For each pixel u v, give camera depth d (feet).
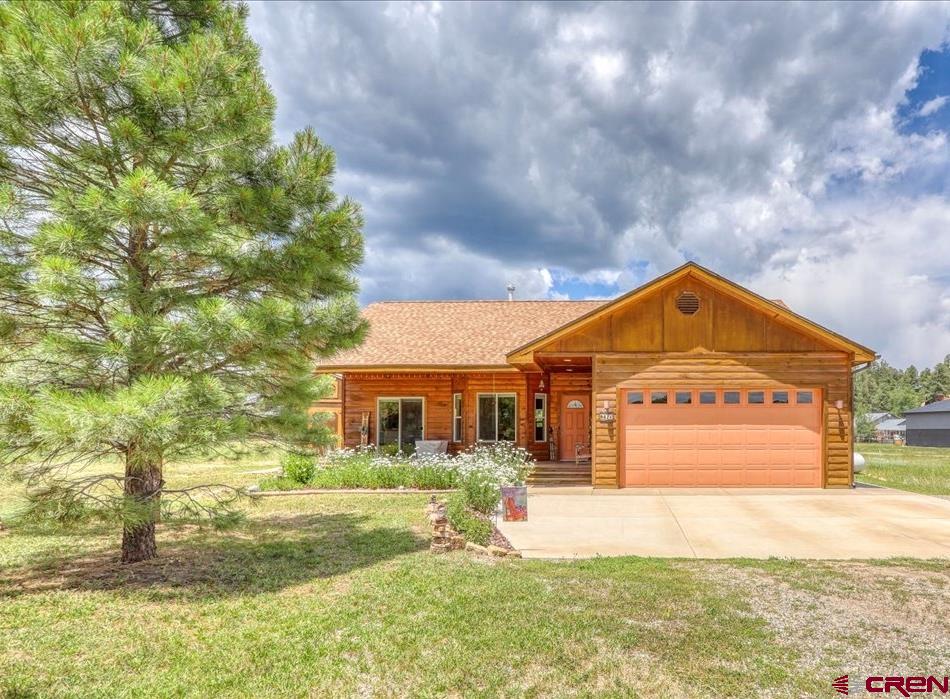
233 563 23.52
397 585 20.20
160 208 17.72
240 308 22.39
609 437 46.29
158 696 12.90
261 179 23.62
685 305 46.85
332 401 62.03
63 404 15.89
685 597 18.90
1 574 22.22
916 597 18.85
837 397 45.50
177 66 19.33
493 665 14.20
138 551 23.99
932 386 321.93
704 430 46.11
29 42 17.11
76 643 15.66
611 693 12.92
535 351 47.29
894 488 48.60
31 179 20.53
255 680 13.58
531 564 23.48
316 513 34.88
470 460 46.83
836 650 15.03
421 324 69.36
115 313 19.19
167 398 16.80
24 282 18.75
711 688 13.16
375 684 13.39
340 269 24.38
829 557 24.89
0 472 19.06
